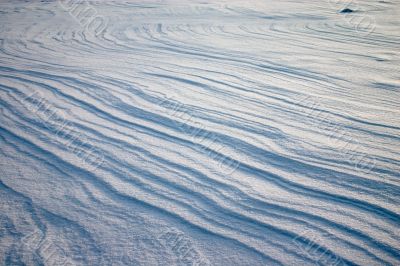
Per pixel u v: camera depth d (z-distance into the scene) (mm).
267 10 10328
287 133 2695
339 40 6582
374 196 1940
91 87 3709
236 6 11188
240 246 1606
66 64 4711
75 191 1999
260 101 3367
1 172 2172
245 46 6016
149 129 2781
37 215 1791
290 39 6672
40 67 4551
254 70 4453
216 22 8594
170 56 5246
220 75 4191
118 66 4586
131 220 1771
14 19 9047
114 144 2551
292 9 10422
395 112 3119
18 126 2814
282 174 2166
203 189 2031
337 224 1740
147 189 2031
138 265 1489
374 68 4652
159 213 1828
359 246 1604
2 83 3854
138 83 3838
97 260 1515
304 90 3719
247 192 2000
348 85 3920
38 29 7688
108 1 12742
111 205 1883
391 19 8648
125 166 2266
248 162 2307
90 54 5406
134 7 11359
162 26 8164
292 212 1832
